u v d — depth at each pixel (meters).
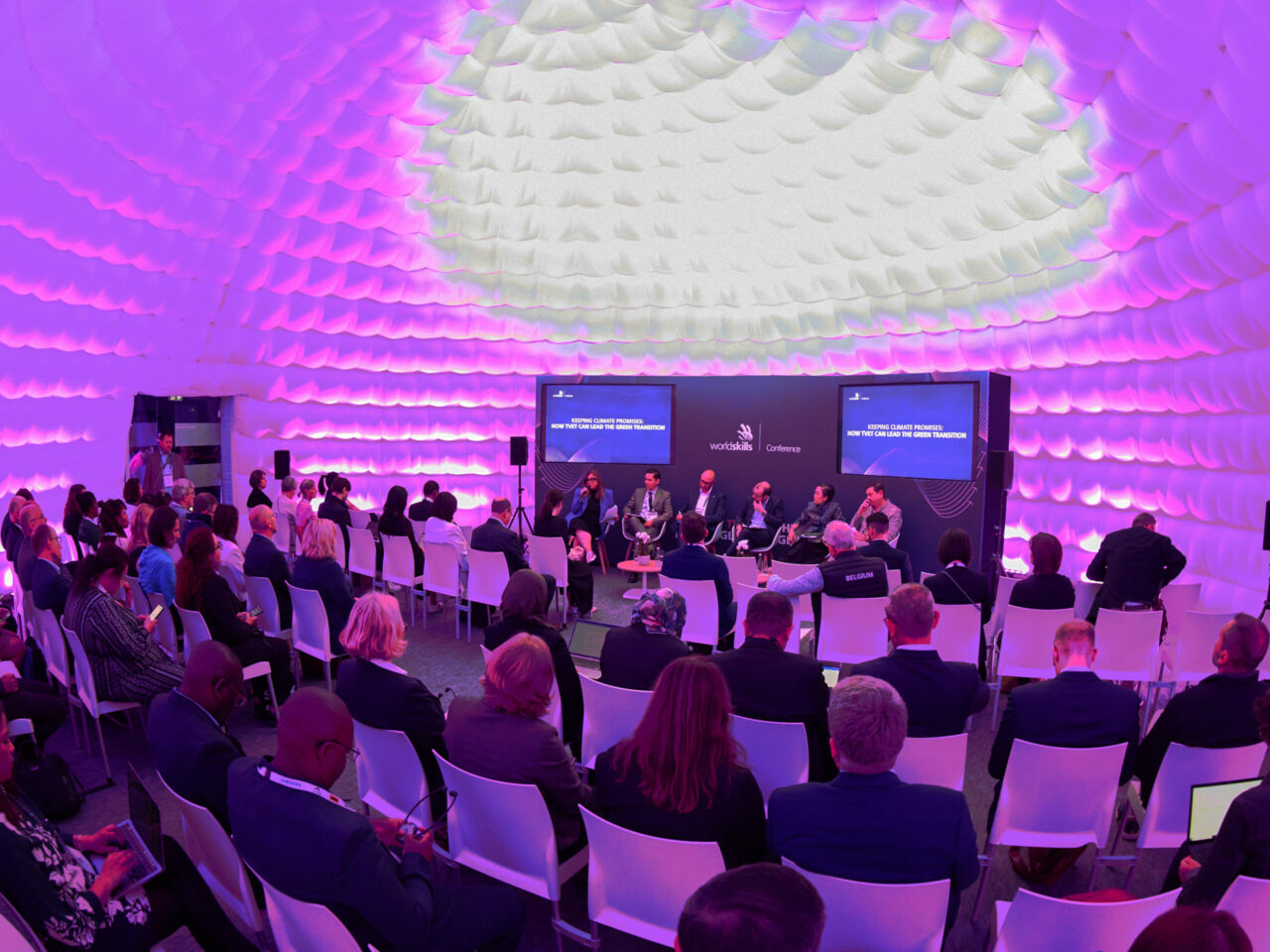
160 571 5.68
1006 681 6.07
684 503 11.06
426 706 3.37
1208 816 2.68
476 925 2.54
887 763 2.23
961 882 2.24
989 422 8.97
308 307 10.74
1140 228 6.76
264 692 5.52
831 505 9.77
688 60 6.98
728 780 2.58
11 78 5.07
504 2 5.93
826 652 5.51
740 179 9.12
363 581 9.16
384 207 9.23
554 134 8.40
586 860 3.03
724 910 1.14
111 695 4.57
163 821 4.14
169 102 6.03
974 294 9.38
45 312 7.81
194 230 8.27
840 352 11.14
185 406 10.91
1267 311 6.09
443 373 12.48
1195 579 8.16
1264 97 4.35
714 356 11.97
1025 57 5.60
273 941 2.78
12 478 8.19
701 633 6.00
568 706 4.30
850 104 7.19
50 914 2.14
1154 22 4.49
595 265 10.80
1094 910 2.15
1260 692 3.12
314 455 11.92
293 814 2.18
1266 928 2.25
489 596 7.10
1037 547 5.19
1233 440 7.25
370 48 6.20
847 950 2.24
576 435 11.39
